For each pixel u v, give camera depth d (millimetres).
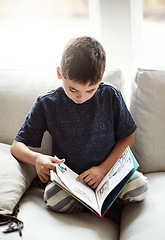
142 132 1323
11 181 1114
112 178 1122
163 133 1304
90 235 987
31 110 1259
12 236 955
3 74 1396
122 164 1143
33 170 1273
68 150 1235
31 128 1237
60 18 1748
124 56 1661
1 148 1251
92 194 1143
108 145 1256
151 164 1318
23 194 1220
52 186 1125
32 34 1771
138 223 1018
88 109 1220
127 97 1454
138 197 1111
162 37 1730
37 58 1787
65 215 1109
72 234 981
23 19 1759
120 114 1246
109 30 1623
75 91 1084
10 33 1776
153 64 1364
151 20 1716
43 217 1062
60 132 1235
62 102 1228
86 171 1192
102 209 1086
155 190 1178
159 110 1304
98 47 1095
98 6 1600
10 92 1349
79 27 1753
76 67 1039
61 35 1763
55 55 1775
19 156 1213
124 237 998
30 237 949
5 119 1337
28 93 1347
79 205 1144
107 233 1034
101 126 1229
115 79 1368
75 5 1729
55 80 1376
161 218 998
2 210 1043
